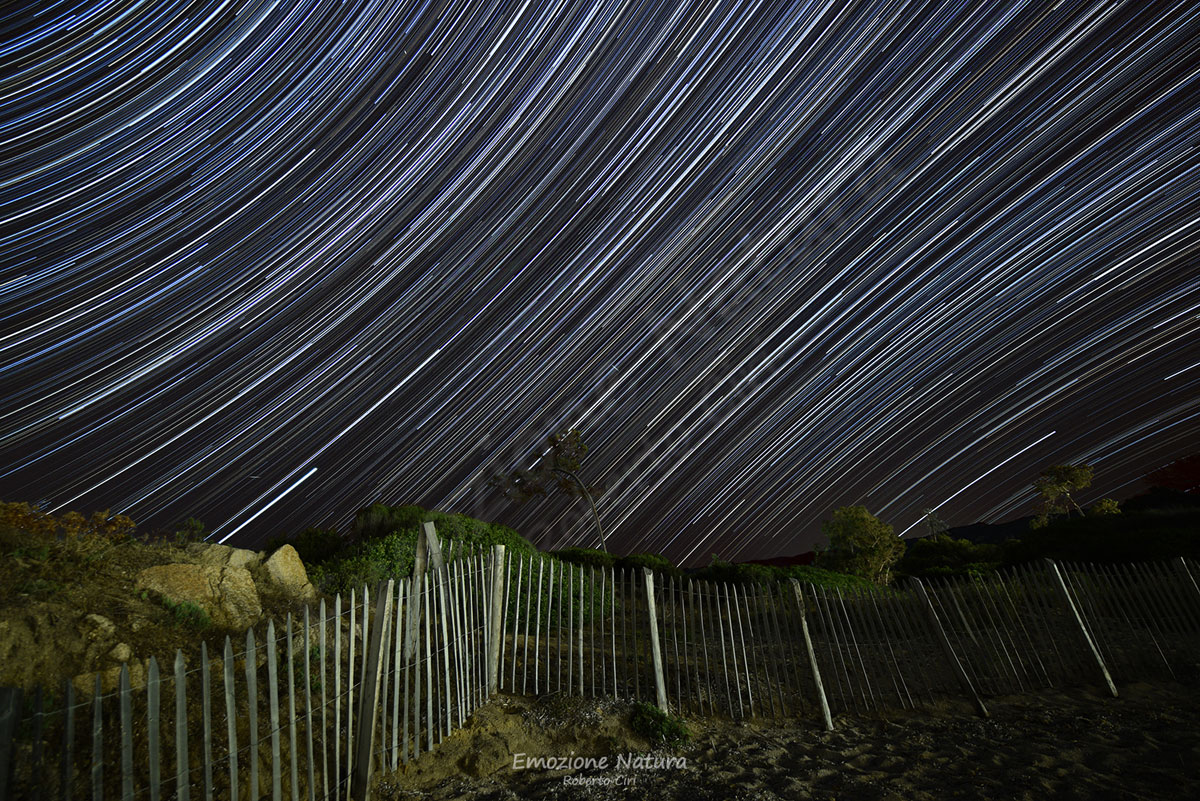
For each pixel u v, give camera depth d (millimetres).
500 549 7027
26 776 3188
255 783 3652
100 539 5438
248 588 6039
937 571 17969
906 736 6414
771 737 6395
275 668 3865
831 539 24906
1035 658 7969
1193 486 26328
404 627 5562
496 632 6691
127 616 4695
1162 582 9328
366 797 4367
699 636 9633
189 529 6590
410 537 9836
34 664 3836
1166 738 5922
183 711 3336
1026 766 5484
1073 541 17203
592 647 6844
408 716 5160
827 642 7562
